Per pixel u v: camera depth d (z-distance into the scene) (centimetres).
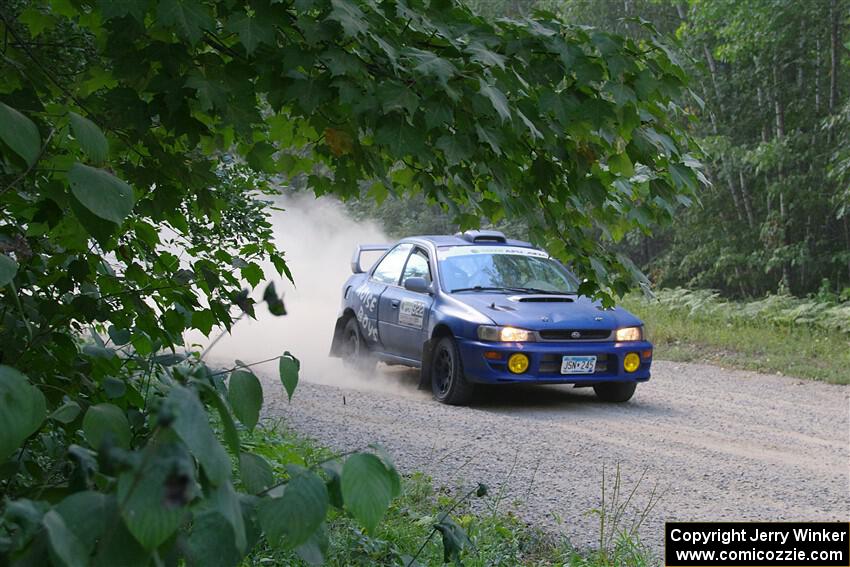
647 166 436
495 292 1302
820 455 979
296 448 817
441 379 1252
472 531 604
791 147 2616
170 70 334
